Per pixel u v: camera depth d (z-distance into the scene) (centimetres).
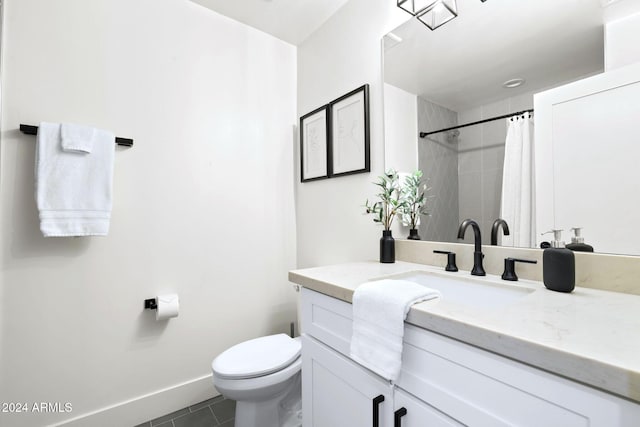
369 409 82
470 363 59
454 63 122
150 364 158
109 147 140
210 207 179
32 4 131
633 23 81
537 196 99
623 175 82
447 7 118
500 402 55
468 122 118
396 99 144
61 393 135
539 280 97
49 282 134
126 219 152
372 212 148
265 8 179
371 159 156
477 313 65
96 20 146
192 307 171
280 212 209
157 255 161
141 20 158
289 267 213
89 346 142
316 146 195
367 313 79
